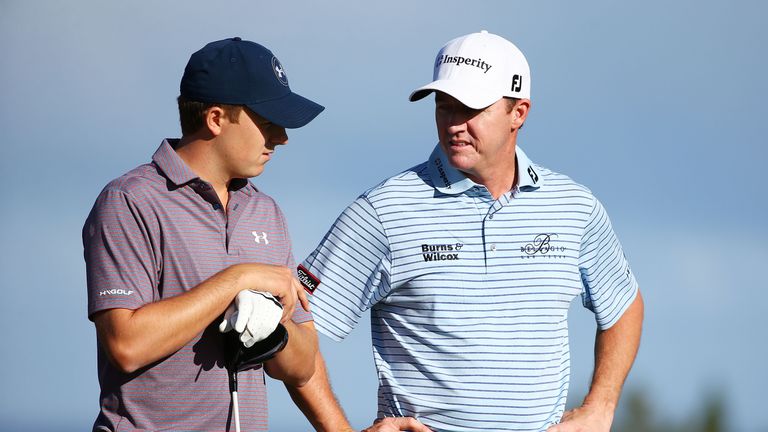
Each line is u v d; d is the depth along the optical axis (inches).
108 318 482.3
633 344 674.8
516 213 613.3
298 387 579.5
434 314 598.9
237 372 513.3
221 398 510.3
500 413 595.8
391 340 610.9
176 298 486.6
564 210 621.9
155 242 500.1
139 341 477.7
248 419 524.4
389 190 612.1
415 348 602.9
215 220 515.8
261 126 516.1
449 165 611.2
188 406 502.0
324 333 610.2
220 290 491.8
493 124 597.9
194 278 504.7
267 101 512.7
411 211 607.5
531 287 606.9
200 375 504.4
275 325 495.2
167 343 480.7
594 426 642.8
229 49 516.4
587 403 655.1
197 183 510.0
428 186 612.7
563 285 615.5
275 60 530.6
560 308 614.9
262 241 534.3
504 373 597.6
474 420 593.9
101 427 498.3
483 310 601.0
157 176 510.3
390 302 610.5
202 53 516.4
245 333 491.5
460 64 606.2
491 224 607.5
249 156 516.1
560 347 617.6
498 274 604.7
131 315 481.4
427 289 599.8
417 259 601.9
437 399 596.1
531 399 600.1
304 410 595.2
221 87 508.4
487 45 610.5
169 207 505.4
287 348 537.6
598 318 671.1
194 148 518.0
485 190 606.2
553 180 628.4
